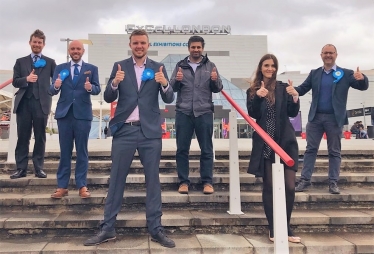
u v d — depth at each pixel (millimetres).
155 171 3201
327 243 3113
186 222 3414
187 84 4133
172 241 3047
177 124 4098
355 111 36062
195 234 3400
